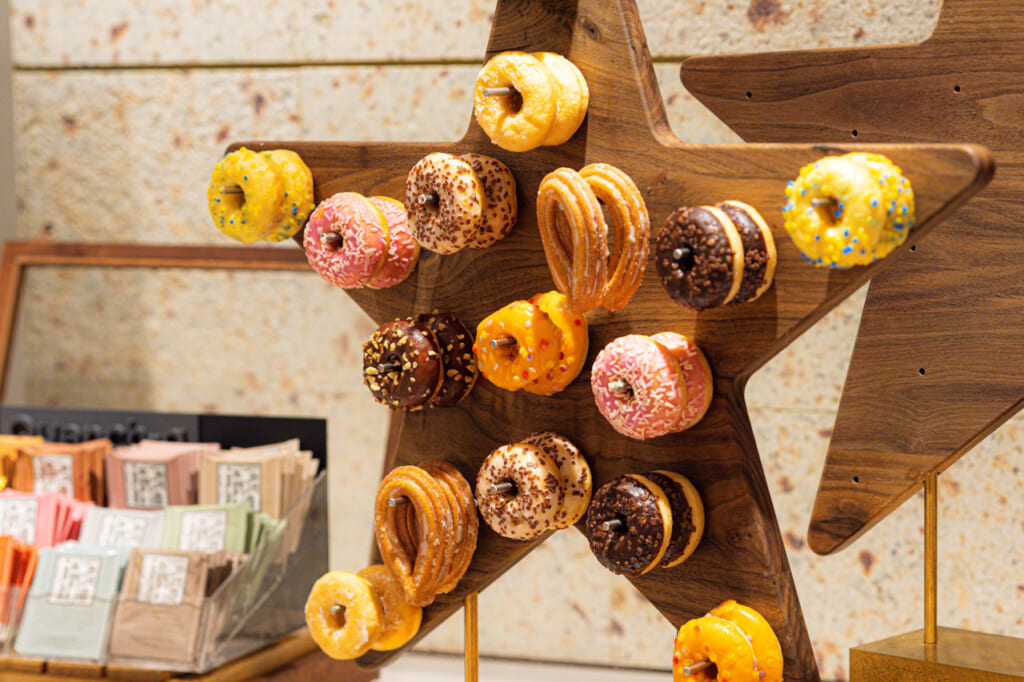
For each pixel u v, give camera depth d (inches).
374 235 50.6
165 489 67.4
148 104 75.1
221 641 63.0
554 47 49.1
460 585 51.9
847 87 51.8
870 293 51.7
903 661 50.9
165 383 75.3
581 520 49.9
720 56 53.6
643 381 46.5
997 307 49.9
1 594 63.4
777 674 46.8
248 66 73.5
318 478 68.4
